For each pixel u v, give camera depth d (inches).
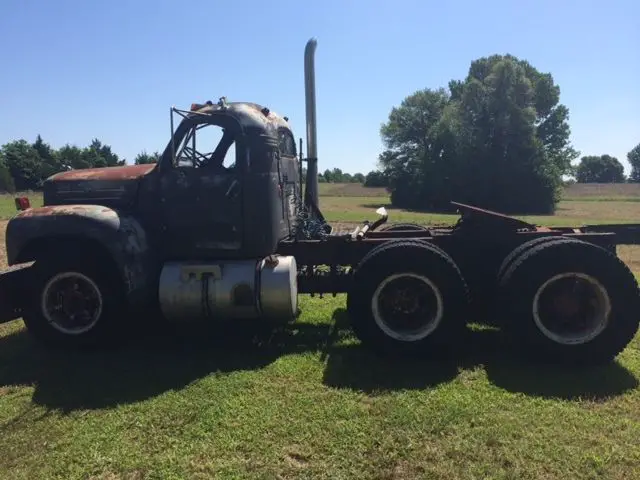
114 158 3166.8
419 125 2132.1
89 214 187.8
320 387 157.0
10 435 135.1
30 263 218.2
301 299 263.1
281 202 213.5
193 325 224.1
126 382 166.1
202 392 155.8
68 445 129.3
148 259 197.0
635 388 152.5
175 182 201.6
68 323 197.8
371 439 126.6
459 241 201.5
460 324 174.7
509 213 1504.7
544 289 173.3
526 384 155.9
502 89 1571.1
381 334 177.8
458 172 1596.9
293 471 115.4
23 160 2888.8
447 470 113.7
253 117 200.5
